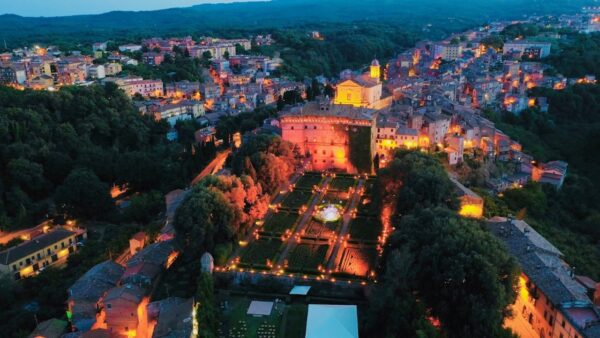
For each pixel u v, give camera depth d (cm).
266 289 12888
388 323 10381
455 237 11100
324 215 16350
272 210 17050
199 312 11181
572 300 10606
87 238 19212
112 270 13938
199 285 12050
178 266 14425
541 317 11356
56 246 17750
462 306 10444
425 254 11100
